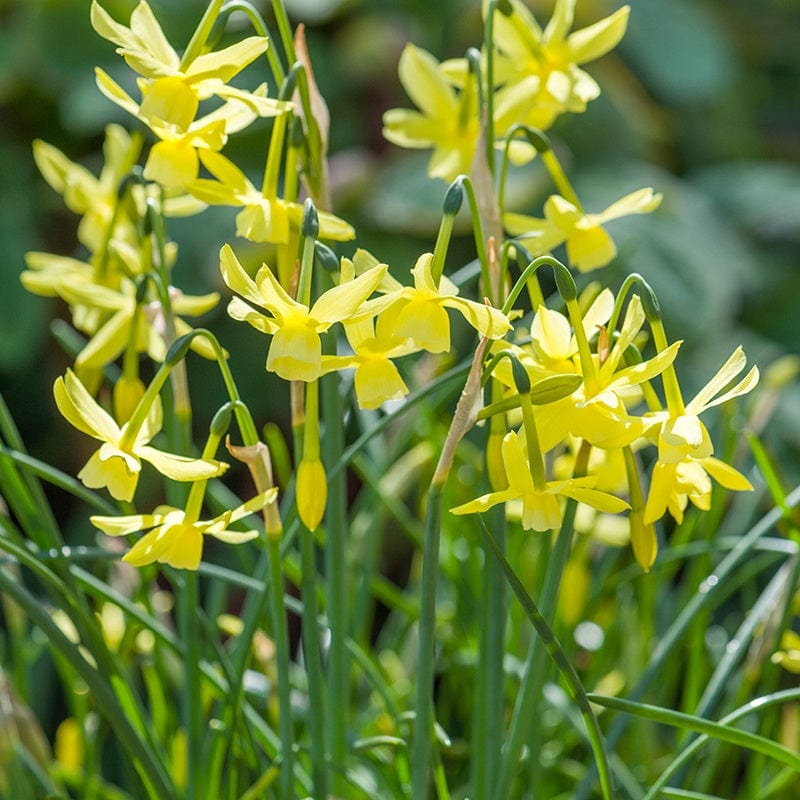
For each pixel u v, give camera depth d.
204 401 2.96
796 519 1.63
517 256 1.50
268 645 1.63
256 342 2.97
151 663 1.65
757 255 3.80
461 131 1.57
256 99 1.46
